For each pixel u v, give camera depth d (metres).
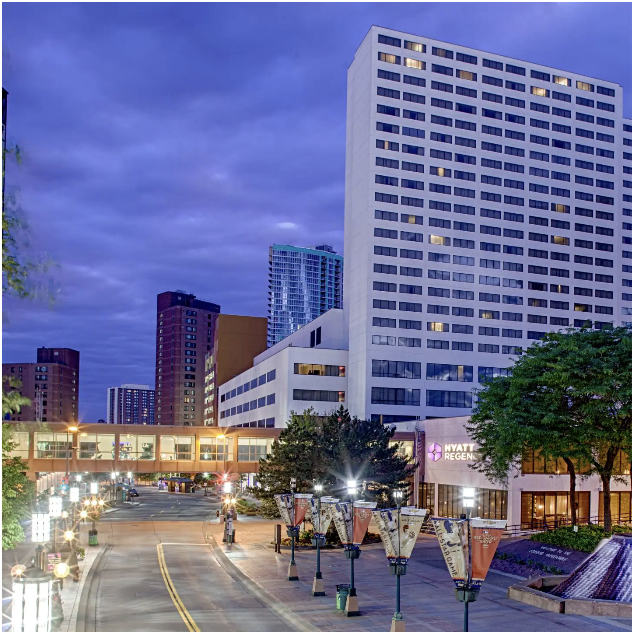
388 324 114.69
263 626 28.47
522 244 125.12
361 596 34.34
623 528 47.50
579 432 44.78
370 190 116.31
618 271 132.00
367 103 118.94
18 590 14.43
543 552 44.03
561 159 130.00
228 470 80.81
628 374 42.62
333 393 118.19
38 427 27.03
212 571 42.31
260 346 195.00
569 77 132.50
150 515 87.31
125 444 83.12
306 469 53.84
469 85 124.69
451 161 121.69
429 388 115.44
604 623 28.83
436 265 118.62
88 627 27.77
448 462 70.38
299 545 53.06
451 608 31.77
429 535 60.69
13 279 18.11
